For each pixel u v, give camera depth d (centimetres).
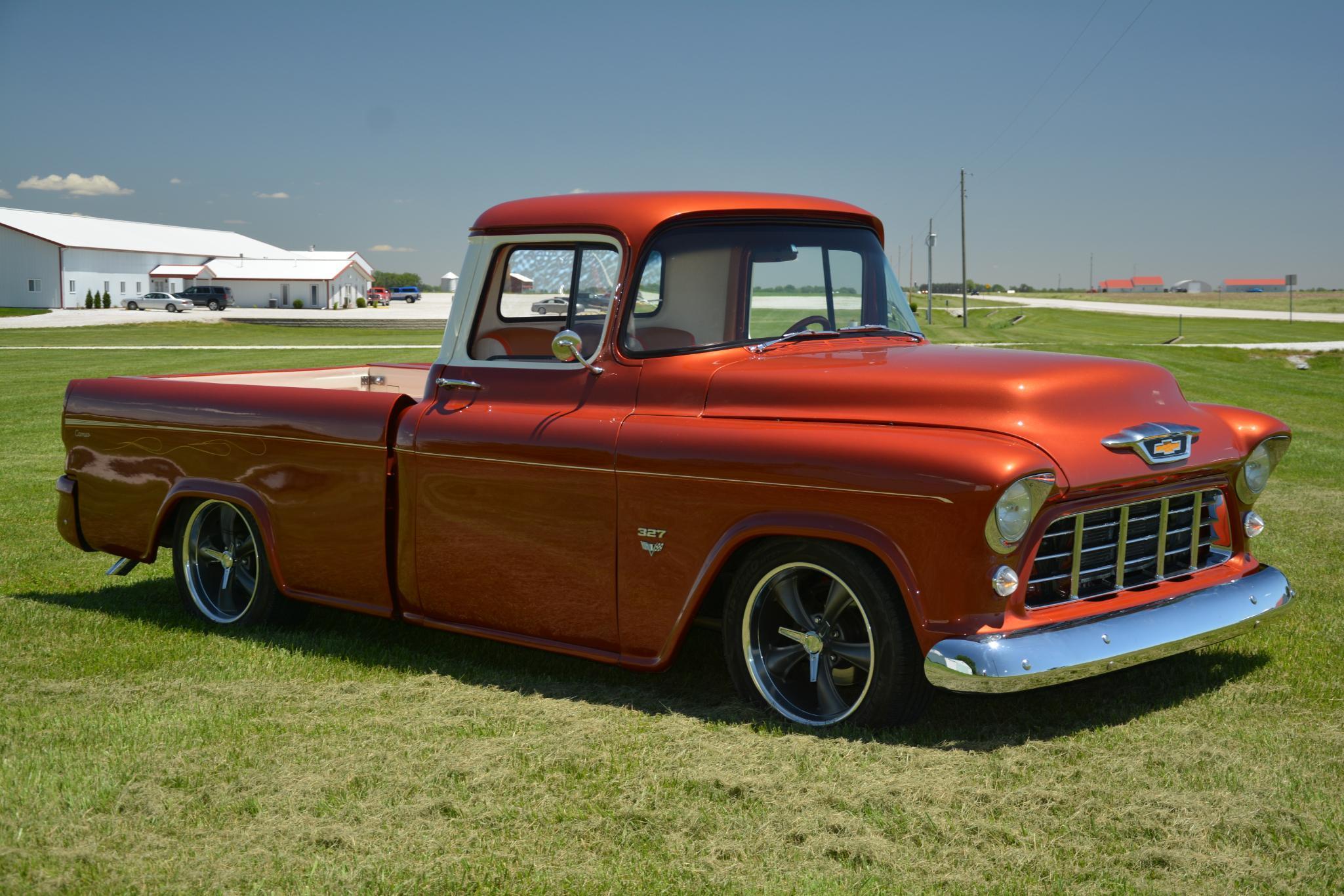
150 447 571
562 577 437
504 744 384
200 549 568
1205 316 7788
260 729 402
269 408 523
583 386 443
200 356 3450
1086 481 363
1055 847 303
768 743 378
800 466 376
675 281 438
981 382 377
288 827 324
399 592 491
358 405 493
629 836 316
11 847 314
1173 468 392
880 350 444
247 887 294
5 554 730
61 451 1267
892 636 371
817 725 393
